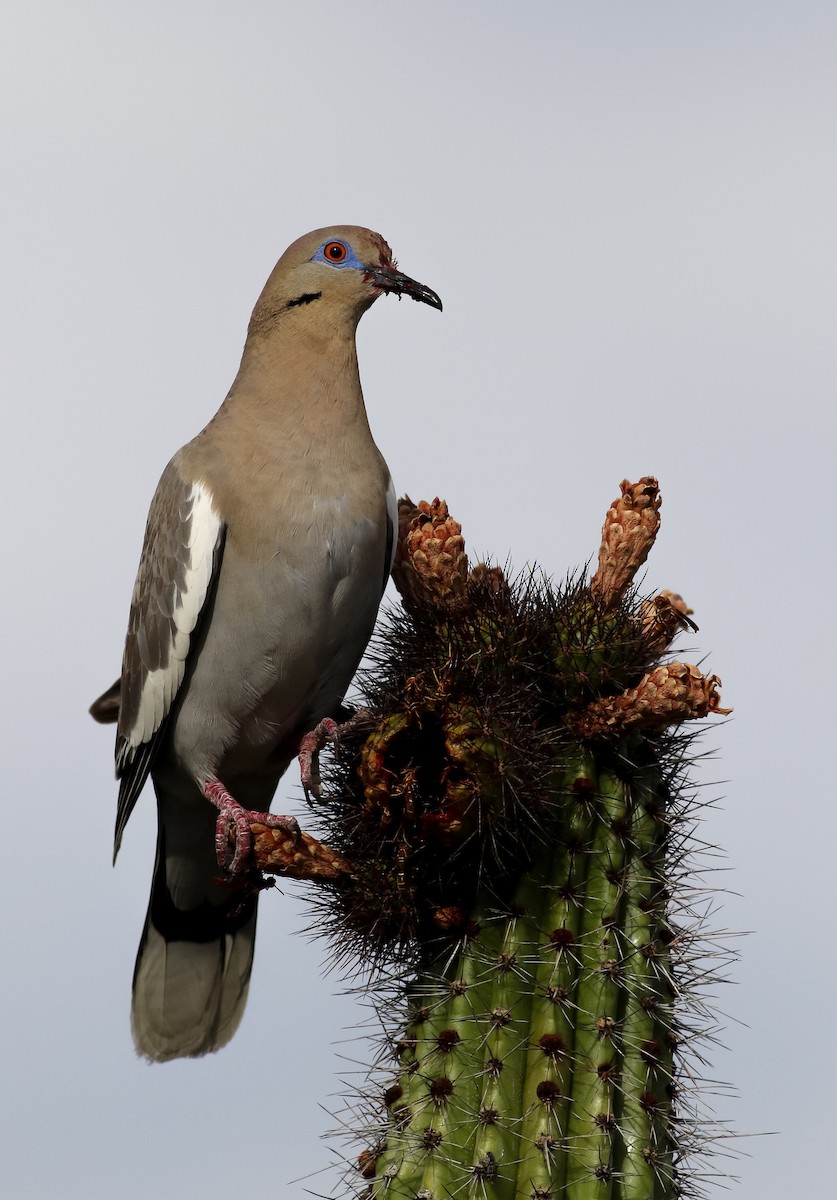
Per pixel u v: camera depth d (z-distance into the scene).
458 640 7.62
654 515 7.87
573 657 7.50
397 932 7.53
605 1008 6.87
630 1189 6.64
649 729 7.44
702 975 7.36
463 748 7.10
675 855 7.64
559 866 7.15
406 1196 6.67
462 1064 6.85
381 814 7.59
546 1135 6.59
